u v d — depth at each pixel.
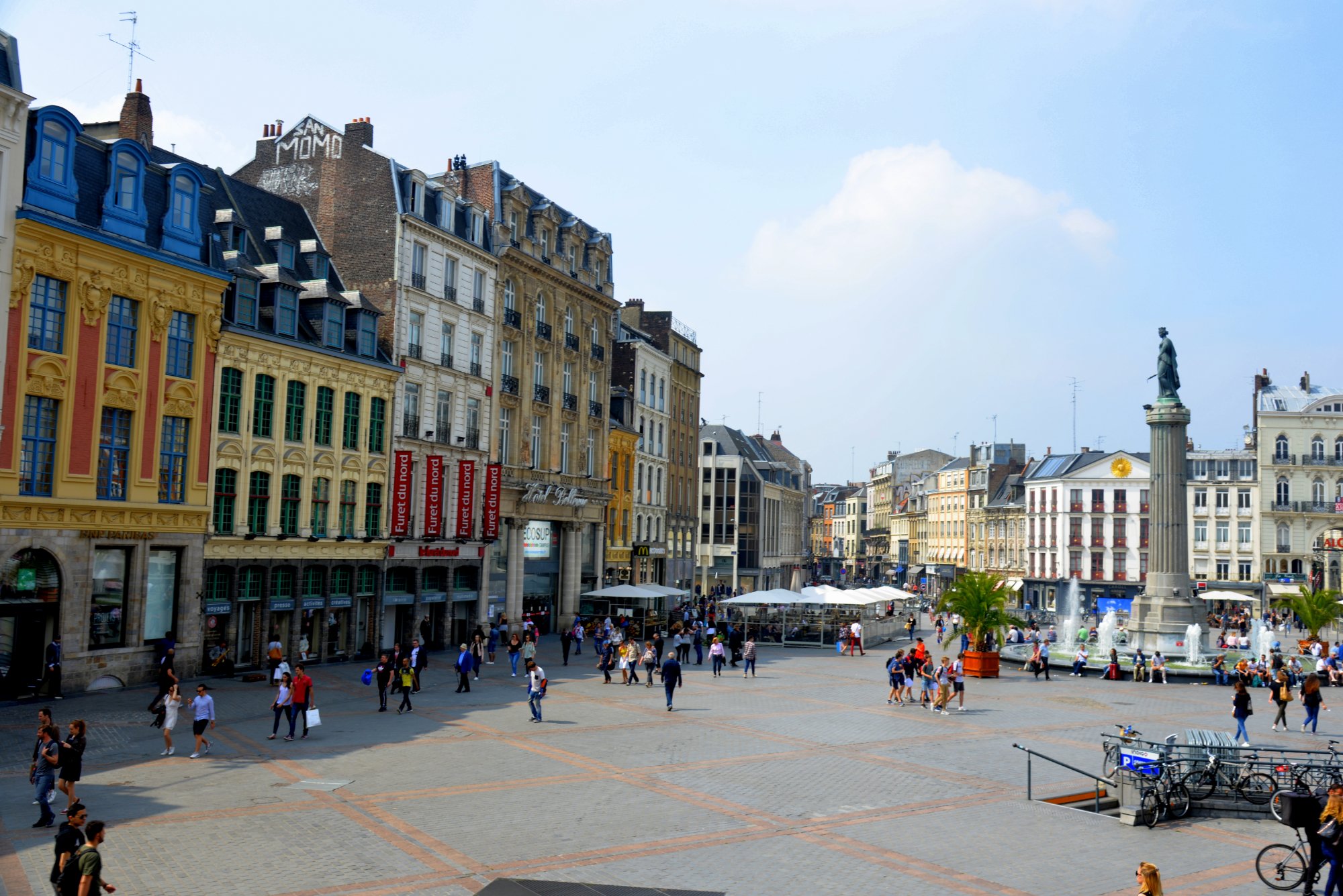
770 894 15.13
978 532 137.00
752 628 62.31
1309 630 55.72
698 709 33.38
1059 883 16.05
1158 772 20.34
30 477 31.69
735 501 114.12
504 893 14.82
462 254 54.16
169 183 36.41
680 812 19.64
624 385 78.00
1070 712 34.44
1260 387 109.06
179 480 37.03
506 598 59.44
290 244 45.06
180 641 36.94
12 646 31.50
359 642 47.28
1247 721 33.16
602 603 69.69
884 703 35.88
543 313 63.03
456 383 53.50
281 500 42.12
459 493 53.31
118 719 28.66
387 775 22.39
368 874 15.51
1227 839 19.11
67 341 32.62
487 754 24.94
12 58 30.97
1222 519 104.19
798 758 25.22
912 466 184.00
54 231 31.80
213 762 23.34
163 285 35.97
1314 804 15.84
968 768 24.50
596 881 15.45
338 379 45.16
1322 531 100.44
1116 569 107.31
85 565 33.28
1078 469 109.75
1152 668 44.88
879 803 20.84
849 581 186.12
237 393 40.00
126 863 15.73
